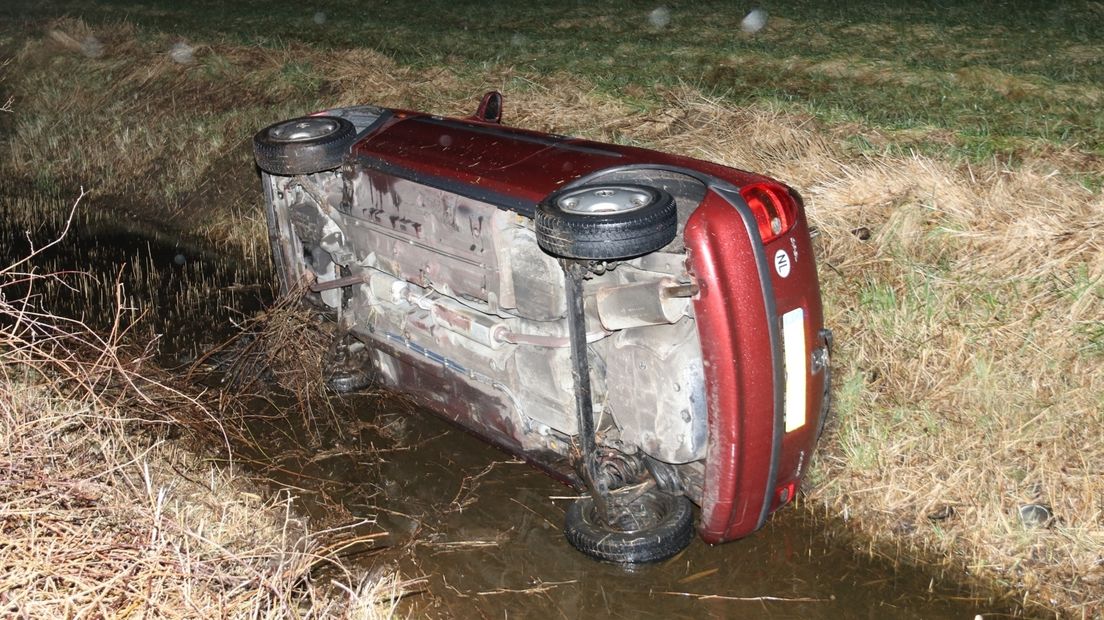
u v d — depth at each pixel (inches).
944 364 222.4
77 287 346.6
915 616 173.9
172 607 154.5
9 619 149.7
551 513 207.6
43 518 164.1
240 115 456.8
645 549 183.6
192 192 426.0
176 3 733.9
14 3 792.3
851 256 253.9
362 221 223.1
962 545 189.5
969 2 519.5
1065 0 507.8
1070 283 227.3
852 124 325.7
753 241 167.9
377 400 254.5
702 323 167.3
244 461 233.3
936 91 362.6
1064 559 181.8
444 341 210.2
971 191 262.2
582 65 444.1
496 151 200.5
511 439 203.8
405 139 217.9
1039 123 315.3
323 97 455.8
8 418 176.1
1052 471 196.1
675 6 574.2
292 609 165.2
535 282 184.9
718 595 180.5
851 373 226.5
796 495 207.2
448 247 199.6
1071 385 208.5
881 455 208.4
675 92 382.6
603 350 184.1
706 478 176.4
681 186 175.2
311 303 259.9
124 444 201.9
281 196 254.4
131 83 526.9
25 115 536.4
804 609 176.4
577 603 181.0
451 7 632.4
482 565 193.3
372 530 206.8
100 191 457.1
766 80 395.9
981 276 236.5
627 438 184.5
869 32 467.8
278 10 668.1
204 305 324.2
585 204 166.9
